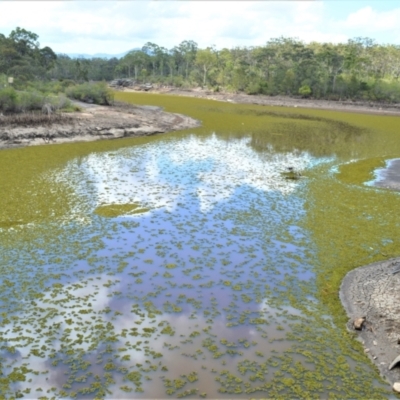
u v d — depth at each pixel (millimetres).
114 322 12406
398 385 10156
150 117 49688
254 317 12898
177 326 12367
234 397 9953
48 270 14992
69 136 36750
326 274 15484
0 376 10258
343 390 10195
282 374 10664
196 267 15695
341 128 52031
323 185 26250
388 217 21188
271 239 18219
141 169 28500
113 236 17859
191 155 33562
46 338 11602
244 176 27875
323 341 11844
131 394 9938
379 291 14055
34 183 24156
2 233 17625
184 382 10336
